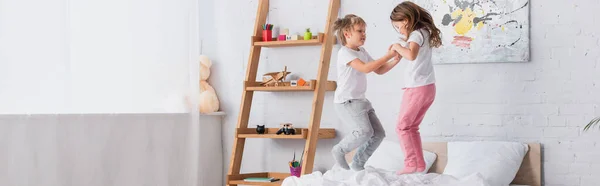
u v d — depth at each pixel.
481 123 4.52
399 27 3.87
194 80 4.69
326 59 4.67
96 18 3.95
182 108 4.62
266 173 5.00
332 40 4.73
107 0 4.03
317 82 4.60
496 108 4.48
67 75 3.63
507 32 4.41
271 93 5.09
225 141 5.23
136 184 4.21
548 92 4.38
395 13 3.83
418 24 3.80
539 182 4.35
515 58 4.40
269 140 5.11
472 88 4.54
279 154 5.07
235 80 5.19
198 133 4.71
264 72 5.11
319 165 4.93
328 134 4.78
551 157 4.37
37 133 3.47
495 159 4.26
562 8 4.34
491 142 4.39
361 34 3.96
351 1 4.82
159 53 4.44
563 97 4.35
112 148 4.01
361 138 3.93
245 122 4.95
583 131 4.31
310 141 4.55
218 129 5.22
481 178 3.63
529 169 4.36
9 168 3.31
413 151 3.86
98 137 3.90
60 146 3.61
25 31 3.40
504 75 4.47
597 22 4.27
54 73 3.56
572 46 4.33
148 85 4.36
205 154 5.06
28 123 3.41
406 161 3.87
